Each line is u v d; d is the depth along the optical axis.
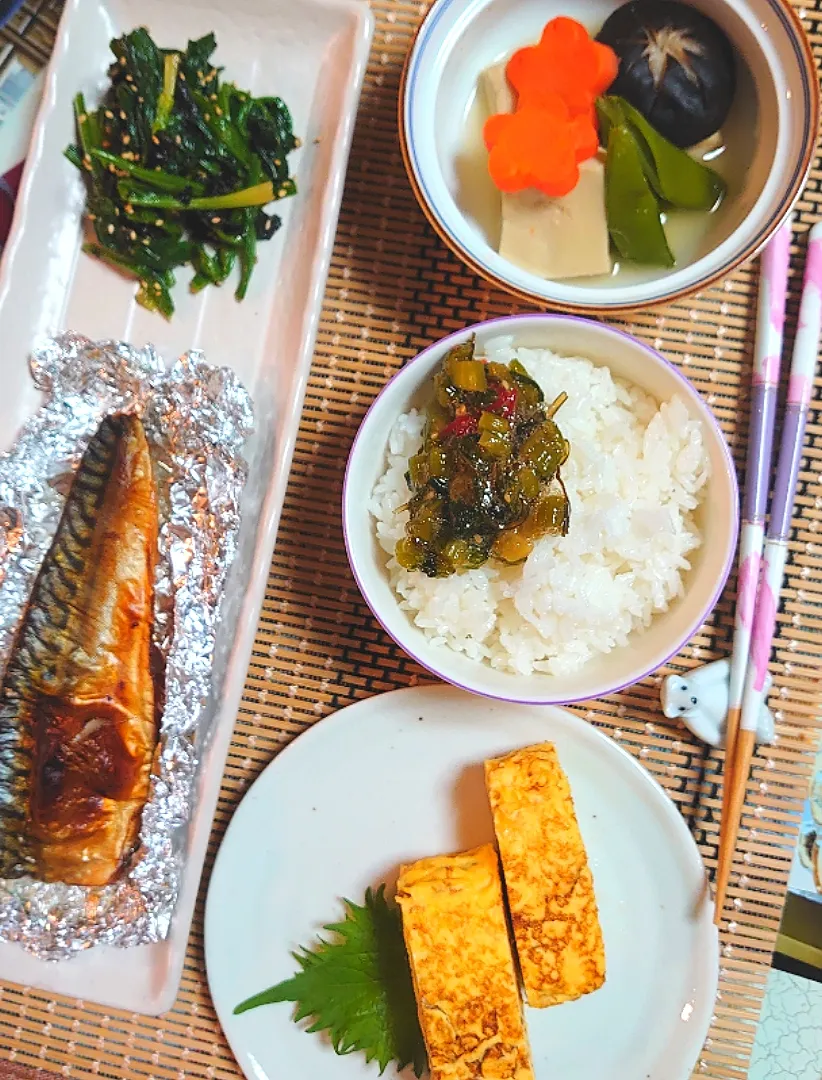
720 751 0.36
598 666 0.34
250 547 0.35
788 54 0.33
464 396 0.32
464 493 0.31
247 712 0.38
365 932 0.36
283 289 0.37
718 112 0.34
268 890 0.37
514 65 0.35
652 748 0.37
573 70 0.34
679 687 0.35
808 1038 0.37
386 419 0.33
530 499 0.31
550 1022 0.37
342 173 0.36
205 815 0.35
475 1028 0.34
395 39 0.37
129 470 0.36
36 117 0.36
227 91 0.36
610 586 0.34
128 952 0.36
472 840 0.37
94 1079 0.38
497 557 0.33
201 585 0.35
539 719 0.36
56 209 0.37
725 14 0.33
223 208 0.36
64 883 0.35
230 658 0.35
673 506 0.34
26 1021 0.38
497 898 0.34
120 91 0.36
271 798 0.37
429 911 0.34
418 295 0.37
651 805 0.36
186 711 0.35
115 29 0.37
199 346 0.37
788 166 0.32
